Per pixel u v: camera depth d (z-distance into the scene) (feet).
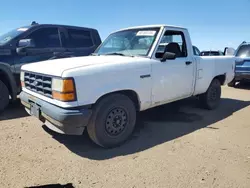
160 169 10.59
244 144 13.33
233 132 15.21
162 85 14.93
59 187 9.24
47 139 13.91
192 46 17.62
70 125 11.25
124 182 9.60
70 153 12.17
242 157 11.76
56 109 11.39
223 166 10.87
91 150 12.54
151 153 12.18
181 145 13.16
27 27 20.56
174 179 9.80
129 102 13.21
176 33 16.53
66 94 11.08
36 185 9.33
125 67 12.83
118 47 16.34
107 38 17.95
